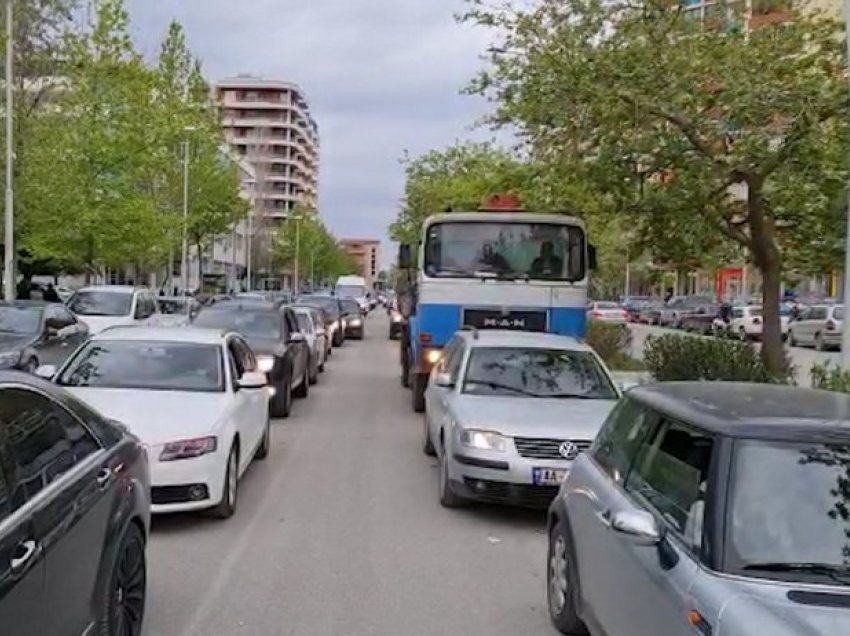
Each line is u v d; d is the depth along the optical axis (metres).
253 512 8.01
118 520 4.38
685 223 13.91
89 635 3.99
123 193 28.77
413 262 16.69
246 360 10.29
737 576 3.32
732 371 14.07
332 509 8.20
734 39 12.59
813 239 14.02
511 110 13.45
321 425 13.23
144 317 22.17
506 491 7.71
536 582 6.30
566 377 9.12
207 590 5.93
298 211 106.44
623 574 4.05
